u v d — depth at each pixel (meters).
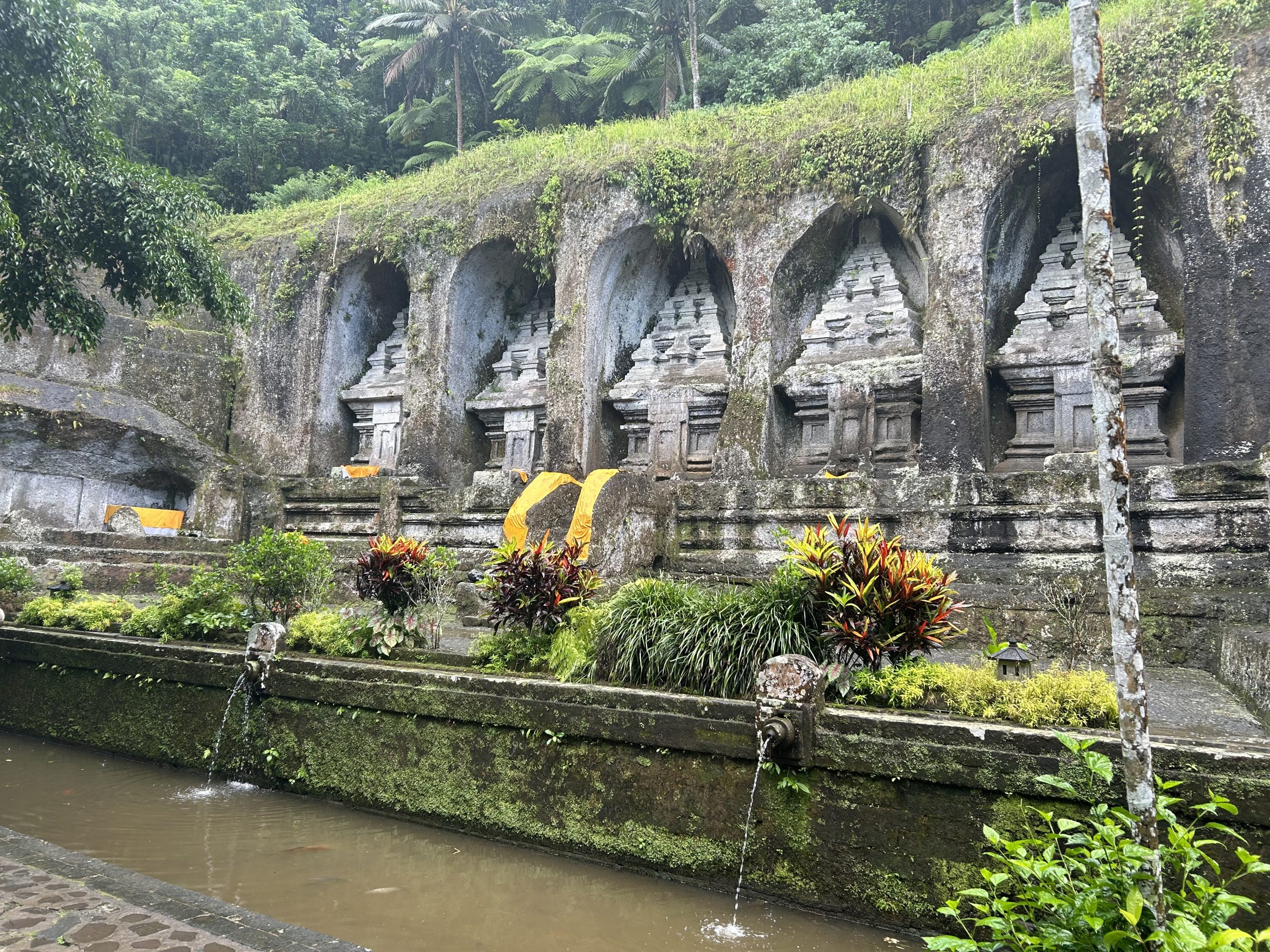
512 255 17.41
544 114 29.14
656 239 15.80
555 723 5.12
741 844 4.45
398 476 16.42
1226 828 2.95
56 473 15.70
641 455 15.84
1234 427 10.20
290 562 7.47
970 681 4.35
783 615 5.00
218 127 27.28
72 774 6.83
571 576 6.06
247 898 4.61
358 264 18.52
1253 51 10.59
